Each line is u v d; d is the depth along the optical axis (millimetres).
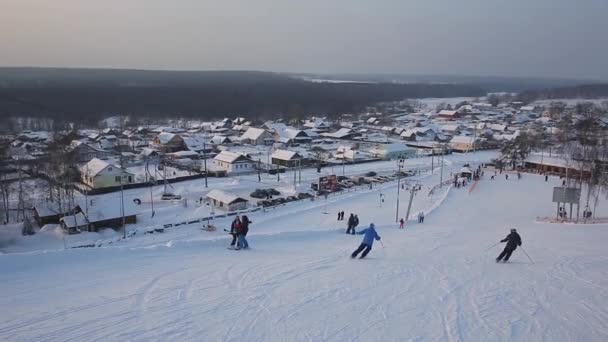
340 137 135125
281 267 16109
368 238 18141
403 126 155875
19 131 123438
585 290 14422
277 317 11398
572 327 11438
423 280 15000
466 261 18344
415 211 51406
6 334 10086
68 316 11102
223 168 85500
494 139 128625
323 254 18859
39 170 69875
